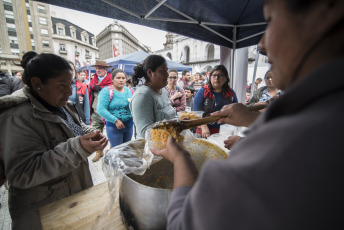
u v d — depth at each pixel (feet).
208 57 89.35
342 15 0.60
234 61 10.26
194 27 8.41
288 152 0.54
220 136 4.78
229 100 7.09
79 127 3.86
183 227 0.82
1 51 96.58
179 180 1.25
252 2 7.61
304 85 0.64
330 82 0.57
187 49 96.89
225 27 9.42
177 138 2.33
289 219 0.52
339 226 0.50
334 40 0.65
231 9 7.97
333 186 0.48
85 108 9.68
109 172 2.30
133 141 2.91
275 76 0.95
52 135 2.85
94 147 2.56
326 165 0.49
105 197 2.57
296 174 0.52
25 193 2.79
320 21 0.64
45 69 2.60
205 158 2.93
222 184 0.65
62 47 127.54
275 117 0.80
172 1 6.77
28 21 106.52
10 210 2.67
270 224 0.54
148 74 4.25
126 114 8.25
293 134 0.56
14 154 2.37
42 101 2.93
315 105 0.62
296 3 0.66
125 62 19.44
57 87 2.76
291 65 0.80
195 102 7.26
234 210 0.60
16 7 99.04
